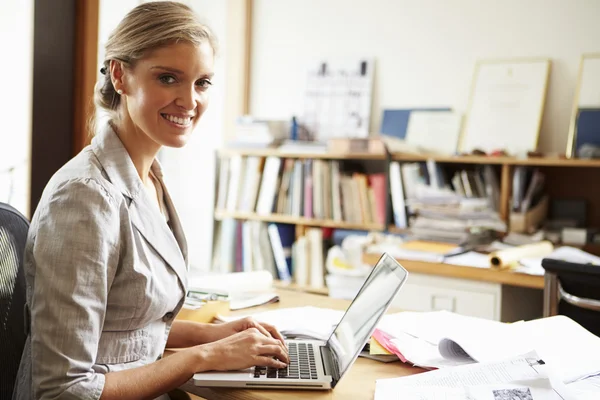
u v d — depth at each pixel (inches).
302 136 153.4
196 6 165.6
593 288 70.2
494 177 123.3
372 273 51.8
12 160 91.7
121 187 47.7
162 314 49.9
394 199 131.0
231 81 162.1
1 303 49.8
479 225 113.1
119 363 47.3
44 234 43.6
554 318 58.5
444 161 128.0
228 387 44.1
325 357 49.4
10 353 49.9
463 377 42.6
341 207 138.7
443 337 49.6
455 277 99.8
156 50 47.4
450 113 137.3
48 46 95.0
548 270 71.7
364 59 147.9
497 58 134.1
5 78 90.0
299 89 156.3
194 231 163.9
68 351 41.6
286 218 143.4
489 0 134.3
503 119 130.9
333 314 63.8
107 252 44.5
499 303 96.3
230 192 150.9
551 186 127.9
